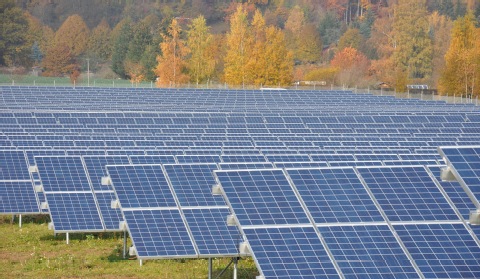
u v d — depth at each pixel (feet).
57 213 143.13
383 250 91.09
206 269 128.77
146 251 110.63
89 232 153.79
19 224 171.63
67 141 204.54
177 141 207.10
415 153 179.63
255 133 256.52
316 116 307.78
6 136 216.13
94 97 467.11
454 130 282.77
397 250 91.25
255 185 100.53
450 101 572.51
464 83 604.08
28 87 486.79
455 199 99.25
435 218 96.17
